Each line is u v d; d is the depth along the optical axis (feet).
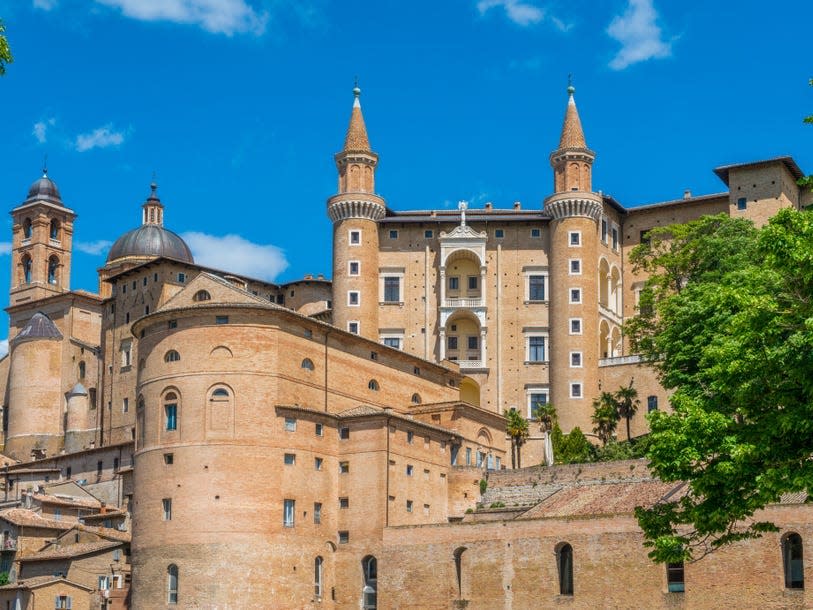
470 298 513.45
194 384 355.36
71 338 561.02
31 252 621.72
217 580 341.21
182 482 349.82
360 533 361.51
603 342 514.68
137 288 526.16
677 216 533.55
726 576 281.95
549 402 499.92
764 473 166.20
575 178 510.58
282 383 361.51
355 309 506.48
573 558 307.78
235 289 367.25
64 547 392.88
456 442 399.24
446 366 453.58
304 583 352.28
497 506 386.73
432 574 334.03
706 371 187.21
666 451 180.96
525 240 515.91
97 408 535.19
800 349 164.55
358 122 522.47
